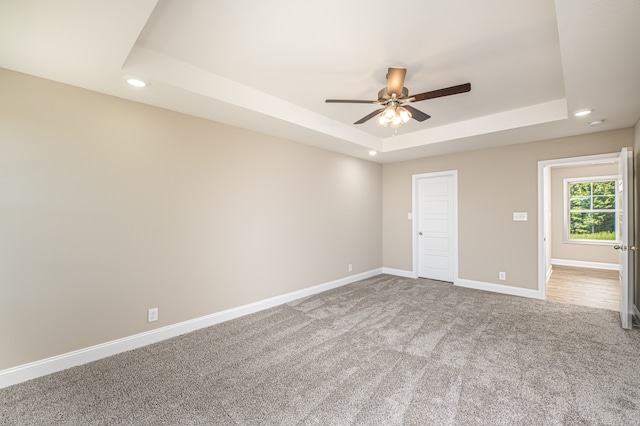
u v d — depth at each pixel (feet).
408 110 8.74
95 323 8.04
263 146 12.25
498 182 14.64
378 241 19.02
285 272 13.12
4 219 6.81
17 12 4.84
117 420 5.67
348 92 9.87
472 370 7.37
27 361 7.06
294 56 7.61
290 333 9.71
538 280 13.48
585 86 7.71
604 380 6.88
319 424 5.53
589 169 21.35
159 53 7.50
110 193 8.32
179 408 6.00
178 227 9.70
